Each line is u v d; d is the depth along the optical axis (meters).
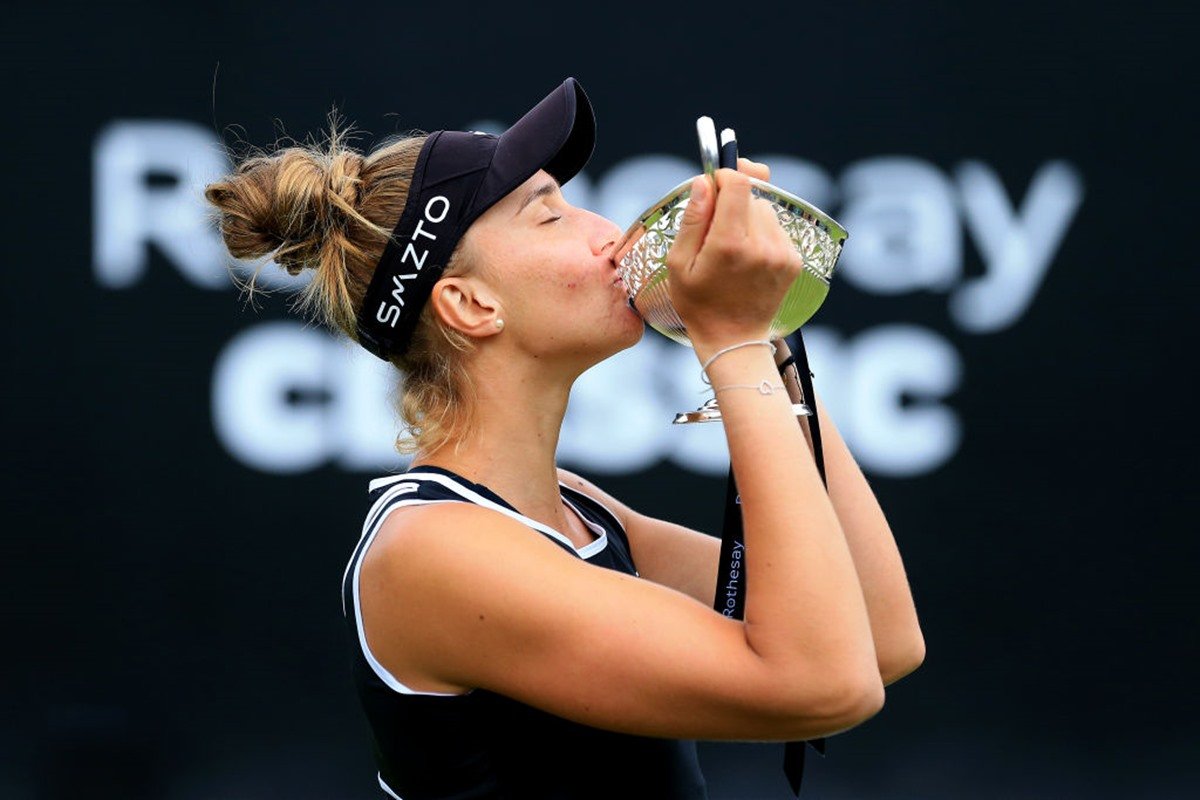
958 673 14.53
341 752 14.03
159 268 14.05
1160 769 14.47
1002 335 14.69
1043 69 14.70
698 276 4.86
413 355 5.68
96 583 13.95
